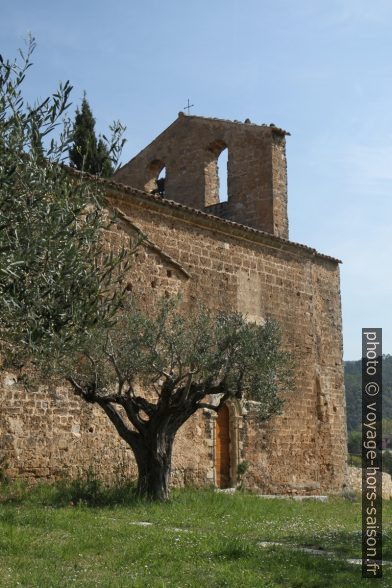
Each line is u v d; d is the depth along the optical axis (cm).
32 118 945
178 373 1964
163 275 2331
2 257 843
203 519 1560
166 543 1146
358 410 9262
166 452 1866
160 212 2359
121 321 1861
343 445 2936
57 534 1208
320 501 2409
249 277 2653
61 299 953
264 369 1906
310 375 2844
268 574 959
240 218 3014
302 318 2856
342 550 1205
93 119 3008
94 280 991
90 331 981
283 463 2653
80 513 1499
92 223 1041
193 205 3181
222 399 1889
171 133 3325
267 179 2980
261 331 1998
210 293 2483
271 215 2931
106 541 1135
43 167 961
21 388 1920
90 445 2067
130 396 1872
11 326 923
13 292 884
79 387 1822
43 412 1964
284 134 3070
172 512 1628
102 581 873
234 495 2145
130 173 3428
